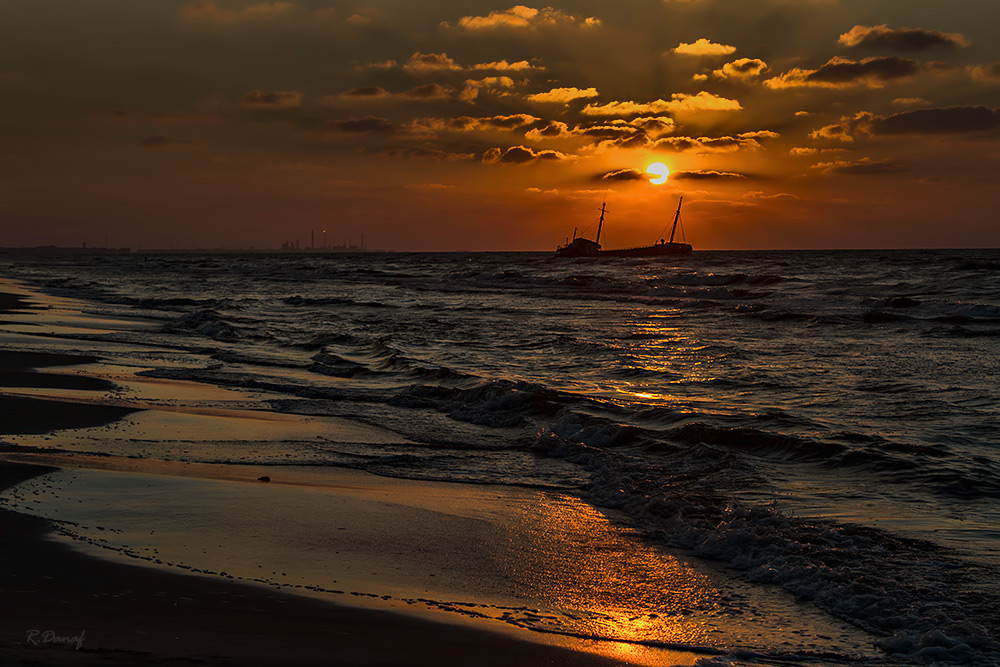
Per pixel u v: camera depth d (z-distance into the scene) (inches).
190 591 241.6
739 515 355.6
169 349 977.5
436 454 494.3
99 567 256.2
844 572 285.9
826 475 432.8
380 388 732.0
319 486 402.3
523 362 893.8
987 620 246.7
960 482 408.5
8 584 232.7
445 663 204.4
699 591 278.4
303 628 219.3
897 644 233.8
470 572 289.6
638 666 213.0
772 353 957.8
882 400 653.3
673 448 492.1
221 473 413.7
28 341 993.5
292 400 659.4
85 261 6894.7
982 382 731.4
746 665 219.0
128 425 518.0
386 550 308.5
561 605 261.3
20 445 442.3
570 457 488.1
